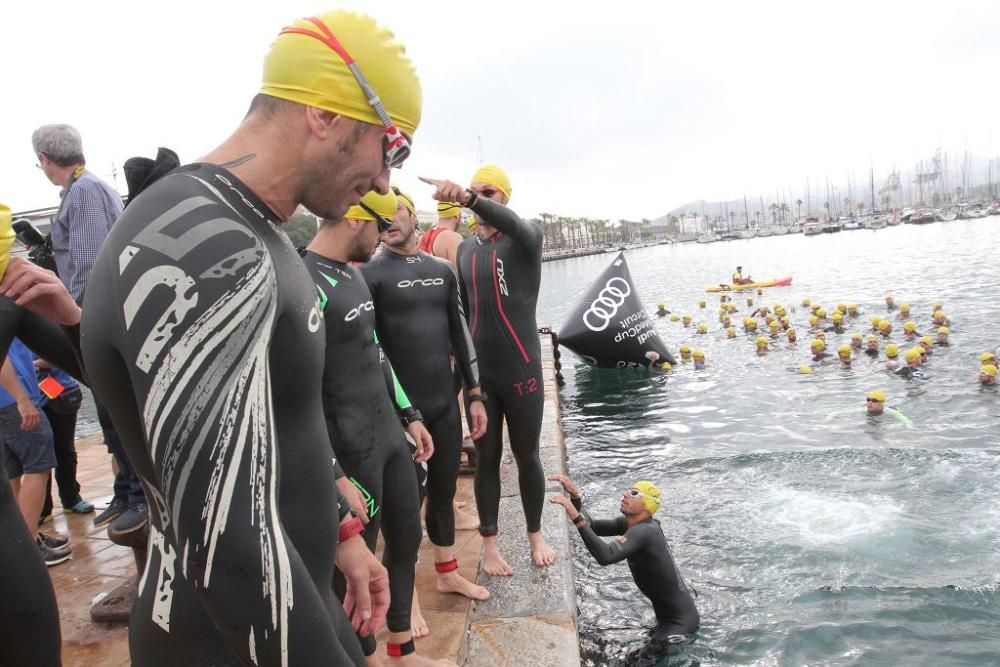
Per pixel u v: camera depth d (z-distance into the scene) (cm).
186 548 100
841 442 857
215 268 102
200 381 98
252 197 119
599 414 1134
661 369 1462
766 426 969
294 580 106
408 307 354
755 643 432
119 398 111
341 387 271
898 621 446
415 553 307
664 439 944
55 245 412
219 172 117
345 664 115
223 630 103
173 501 99
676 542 587
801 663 411
